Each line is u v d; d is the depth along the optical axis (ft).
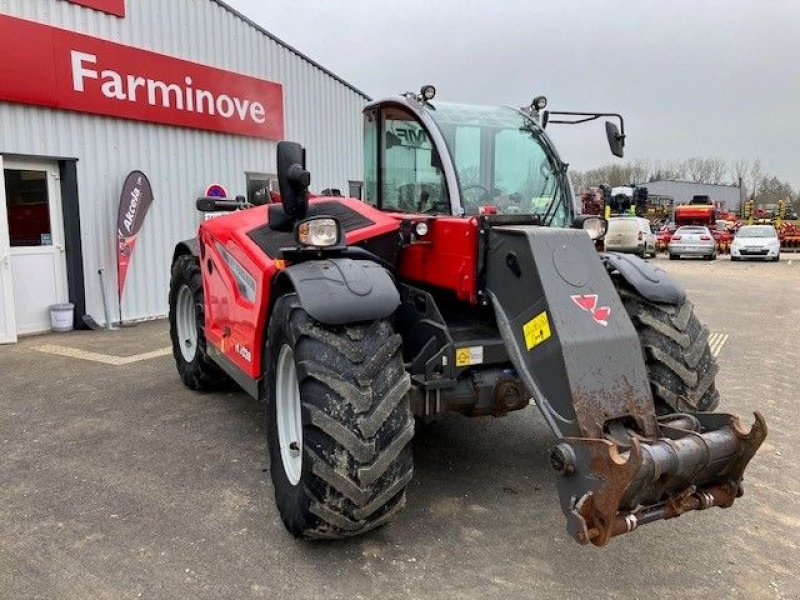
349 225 11.02
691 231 83.82
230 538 9.80
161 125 29.71
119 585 8.62
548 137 12.82
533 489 11.62
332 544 9.65
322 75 40.29
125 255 27.55
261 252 11.34
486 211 10.61
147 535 9.89
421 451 13.30
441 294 11.46
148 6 28.50
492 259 9.68
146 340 24.32
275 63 36.11
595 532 7.50
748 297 41.32
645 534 10.12
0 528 10.09
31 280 25.35
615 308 8.97
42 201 25.55
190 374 17.13
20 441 13.74
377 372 8.73
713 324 30.14
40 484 11.65
